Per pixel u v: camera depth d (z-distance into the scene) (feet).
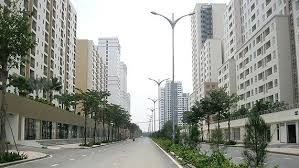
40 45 255.91
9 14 89.81
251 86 317.01
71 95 285.02
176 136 150.00
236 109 344.69
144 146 214.69
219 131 74.84
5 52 87.71
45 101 236.43
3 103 90.58
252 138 45.09
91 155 120.57
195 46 615.16
